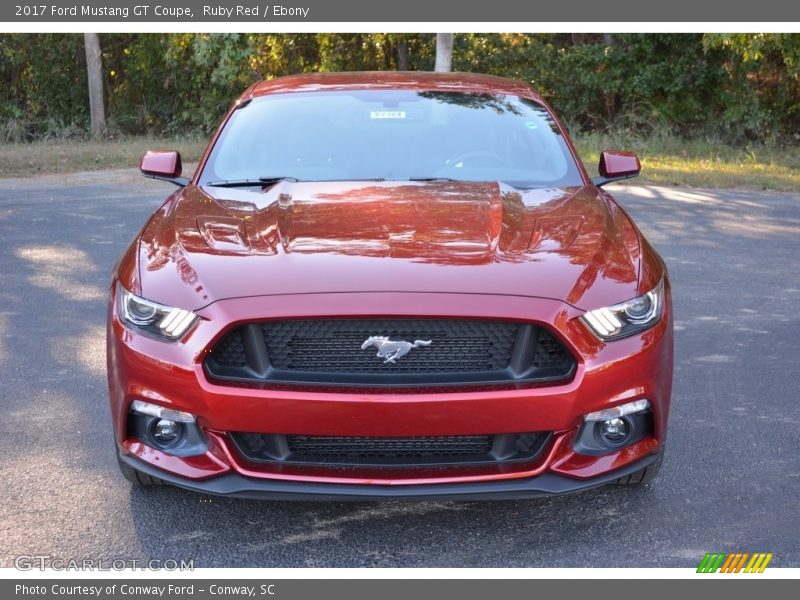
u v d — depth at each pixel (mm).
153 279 3162
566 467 3047
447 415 2898
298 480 2973
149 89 23672
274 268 3109
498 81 5109
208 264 3164
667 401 3232
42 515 3326
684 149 17250
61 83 23781
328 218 3498
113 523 3285
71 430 4090
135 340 3072
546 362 3021
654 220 9398
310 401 2893
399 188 3908
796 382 4734
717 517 3350
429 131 4488
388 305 2936
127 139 20781
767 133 19828
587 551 3127
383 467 2998
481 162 4297
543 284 3053
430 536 3236
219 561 3061
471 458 3039
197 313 3000
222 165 4336
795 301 6324
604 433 3104
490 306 2955
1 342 5332
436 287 3000
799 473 3705
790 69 18422
